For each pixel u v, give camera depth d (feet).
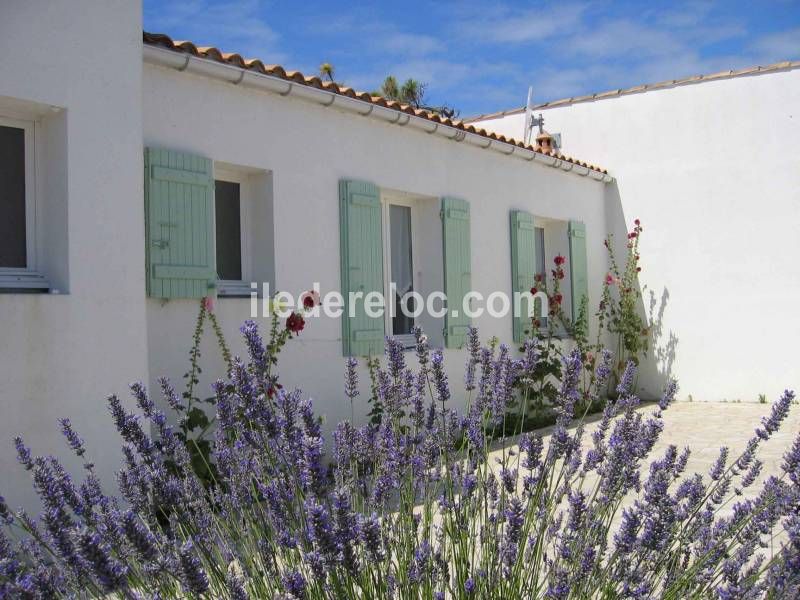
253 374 7.58
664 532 6.84
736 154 35.94
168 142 17.80
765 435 8.48
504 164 30.60
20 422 13.16
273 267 20.21
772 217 35.17
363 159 23.38
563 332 34.55
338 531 5.93
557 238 35.81
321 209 21.71
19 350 13.24
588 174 36.27
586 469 8.72
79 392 13.98
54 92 13.97
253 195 20.59
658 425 8.49
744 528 7.85
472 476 8.50
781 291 34.99
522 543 7.62
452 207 26.91
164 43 17.60
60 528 5.92
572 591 7.13
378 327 23.06
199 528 7.77
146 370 15.08
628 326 37.42
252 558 7.61
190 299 17.89
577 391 8.94
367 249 22.90
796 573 6.14
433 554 7.47
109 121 14.79
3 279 13.88
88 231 14.35
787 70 34.76
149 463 7.45
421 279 26.94
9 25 13.39
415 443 9.25
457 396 26.61
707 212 36.63
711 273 36.52
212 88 18.89
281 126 20.65
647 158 38.09
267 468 7.93
